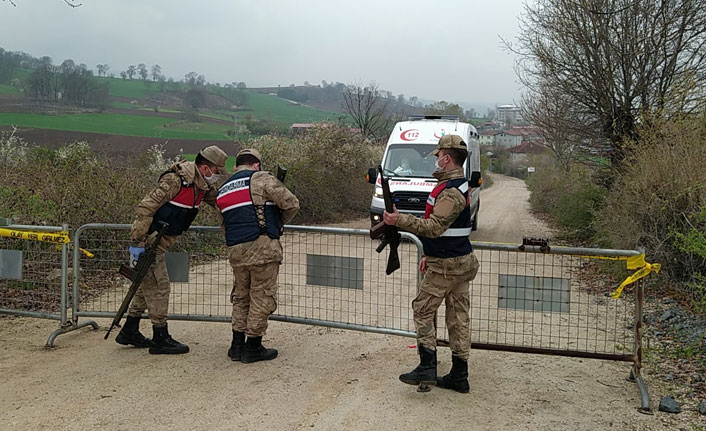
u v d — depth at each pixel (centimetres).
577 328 623
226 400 441
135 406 427
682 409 435
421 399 448
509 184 6328
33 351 545
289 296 759
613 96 1252
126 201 939
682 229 777
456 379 463
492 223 1998
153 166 1212
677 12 1162
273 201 512
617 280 846
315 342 590
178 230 536
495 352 566
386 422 408
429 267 450
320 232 577
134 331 552
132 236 516
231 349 534
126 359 527
